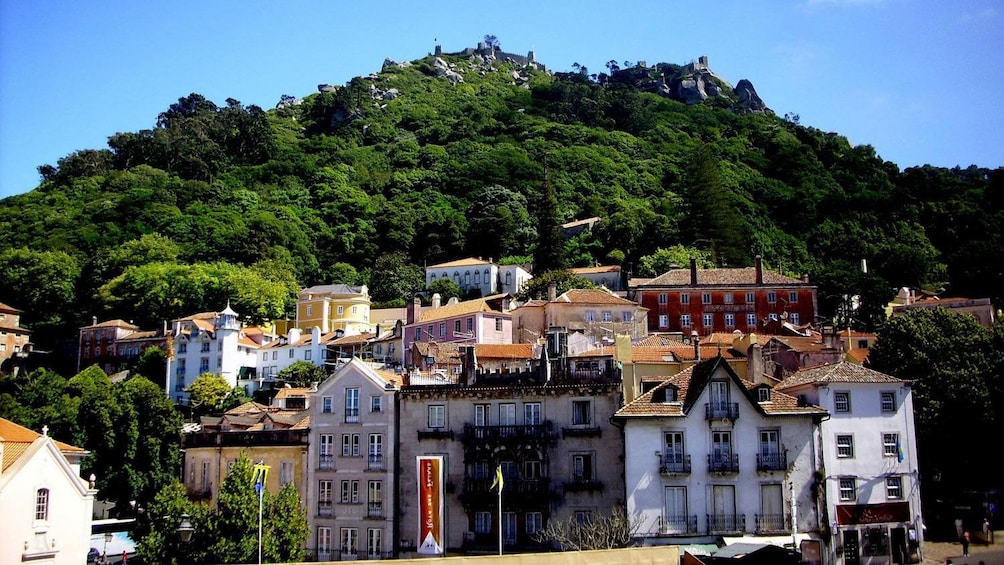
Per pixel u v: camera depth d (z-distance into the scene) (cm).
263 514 6500
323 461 7525
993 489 7812
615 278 18375
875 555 6612
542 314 13538
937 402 7906
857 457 6831
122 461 10250
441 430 7225
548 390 7088
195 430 8994
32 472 5966
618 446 6869
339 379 7644
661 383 6975
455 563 4866
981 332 8844
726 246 19125
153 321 19075
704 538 6347
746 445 6538
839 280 15912
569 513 6812
